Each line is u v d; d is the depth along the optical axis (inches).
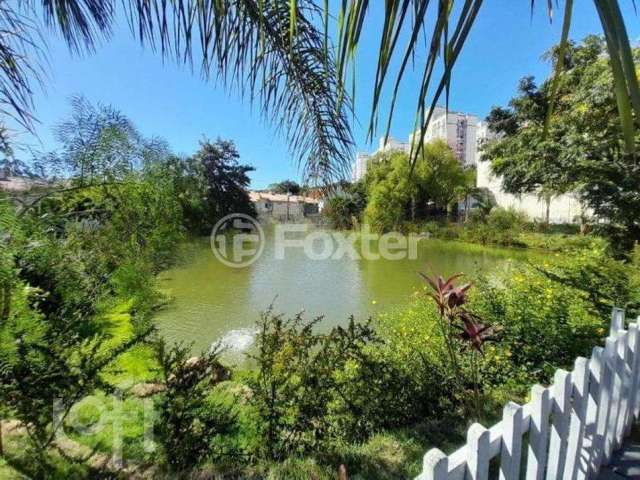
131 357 70.3
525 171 353.4
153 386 74.8
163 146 124.2
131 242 103.0
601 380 49.1
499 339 88.7
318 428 72.6
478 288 120.3
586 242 203.6
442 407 84.4
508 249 538.0
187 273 331.3
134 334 74.7
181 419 67.6
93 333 68.4
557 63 17.0
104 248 92.5
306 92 56.4
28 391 53.6
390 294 276.7
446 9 17.8
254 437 72.1
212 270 372.2
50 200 87.4
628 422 60.3
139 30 41.9
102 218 102.0
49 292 64.8
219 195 678.5
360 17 19.1
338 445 71.7
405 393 82.9
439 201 810.2
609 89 180.5
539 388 39.7
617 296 104.7
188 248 167.3
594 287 108.0
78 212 95.0
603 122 193.0
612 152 187.2
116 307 77.5
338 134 60.3
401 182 679.7
